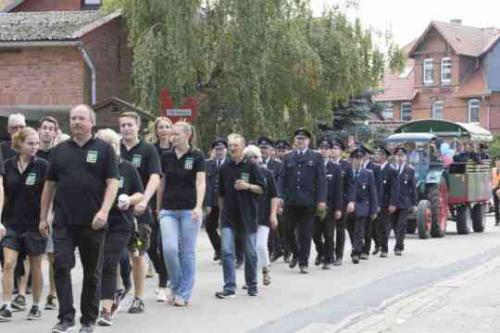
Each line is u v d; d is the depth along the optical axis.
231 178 12.97
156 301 12.56
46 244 11.09
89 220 9.55
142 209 10.72
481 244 22.56
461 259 18.78
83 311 9.70
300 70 28.30
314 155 16.09
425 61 75.44
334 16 30.56
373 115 43.69
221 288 13.97
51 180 9.85
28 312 11.47
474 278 15.48
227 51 27.70
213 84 28.70
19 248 11.02
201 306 12.22
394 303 12.73
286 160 16.22
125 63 30.38
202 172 11.95
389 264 17.81
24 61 29.05
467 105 73.81
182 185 11.95
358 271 16.58
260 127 27.75
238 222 13.05
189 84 27.73
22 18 31.59
